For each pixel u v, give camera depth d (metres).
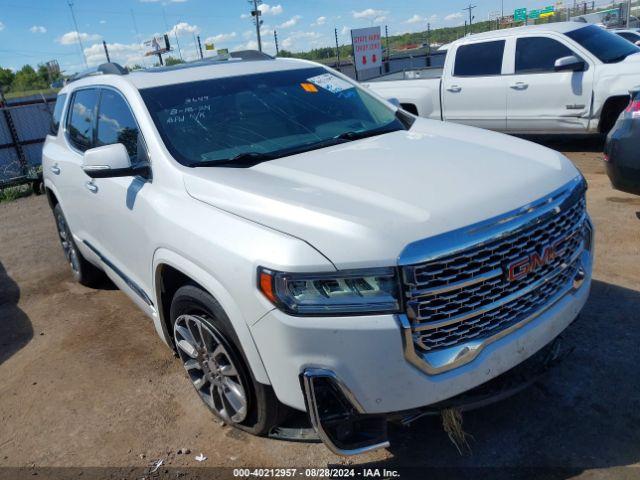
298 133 3.46
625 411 2.84
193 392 3.45
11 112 13.38
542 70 8.29
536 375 2.64
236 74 3.81
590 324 3.62
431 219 2.22
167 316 3.28
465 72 9.07
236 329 2.43
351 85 4.14
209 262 2.49
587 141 9.03
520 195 2.44
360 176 2.66
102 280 5.48
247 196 2.56
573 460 2.57
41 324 4.73
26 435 3.25
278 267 2.20
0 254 6.99
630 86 7.48
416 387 2.20
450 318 2.22
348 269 2.13
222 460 2.83
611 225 5.27
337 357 2.18
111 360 3.96
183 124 3.29
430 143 3.17
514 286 2.38
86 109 4.28
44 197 10.63
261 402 2.57
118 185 3.45
